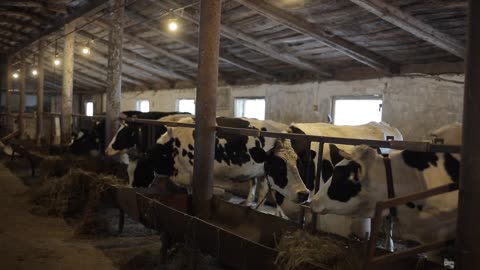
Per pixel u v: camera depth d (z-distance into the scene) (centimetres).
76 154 820
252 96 1069
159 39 1023
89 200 543
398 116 731
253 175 541
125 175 627
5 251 432
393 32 630
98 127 809
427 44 637
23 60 1468
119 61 714
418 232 287
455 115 649
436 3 509
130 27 995
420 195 221
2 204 642
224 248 306
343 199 308
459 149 235
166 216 377
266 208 626
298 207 444
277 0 631
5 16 1194
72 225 539
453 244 221
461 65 640
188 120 550
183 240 358
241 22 759
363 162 301
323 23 666
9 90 1641
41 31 1267
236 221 407
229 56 958
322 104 880
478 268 205
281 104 981
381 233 434
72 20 966
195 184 437
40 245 455
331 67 852
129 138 648
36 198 651
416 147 257
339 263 266
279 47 820
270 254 268
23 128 1450
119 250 445
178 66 1236
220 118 544
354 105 827
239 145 525
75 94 2177
